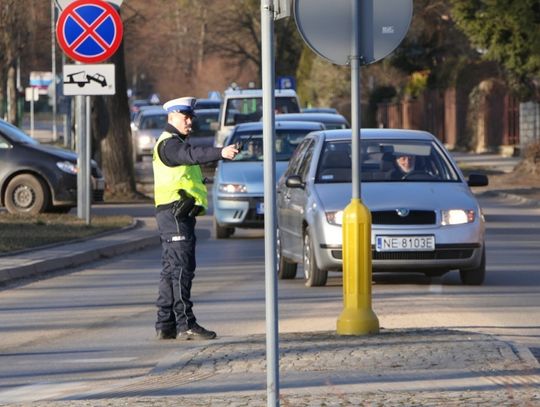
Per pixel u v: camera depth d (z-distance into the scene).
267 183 16.70
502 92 140.88
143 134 137.38
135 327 32.25
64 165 67.31
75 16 54.75
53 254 47.81
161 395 22.20
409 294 36.88
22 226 58.91
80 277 43.91
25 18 121.12
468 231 37.69
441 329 28.73
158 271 45.69
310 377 23.03
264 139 16.88
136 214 71.06
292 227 41.12
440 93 160.75
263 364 24.77
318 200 38.66
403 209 37.59
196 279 42.62
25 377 25.75
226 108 90.50
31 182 67.12
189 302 29.91
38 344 29.89
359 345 26.19
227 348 26.95
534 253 49.59
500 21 91.12
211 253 52.00
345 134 42.06
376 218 37.56
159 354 28.14
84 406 21.31
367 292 28.19
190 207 29.61
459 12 92.94
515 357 24.42
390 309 33.56
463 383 21.95
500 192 85.88
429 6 154.62
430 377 22.58
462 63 154.62
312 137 42.97
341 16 27.20
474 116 146.88
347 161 40.53
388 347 25.81
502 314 32.59
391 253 37.41
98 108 83.44
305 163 41.97
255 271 44.91
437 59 163.75
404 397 20.72
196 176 29.73
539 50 90.69
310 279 39.03
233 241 57.69
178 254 29.73
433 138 41.72
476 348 25.45
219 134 90.19
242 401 20.83
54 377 25.69
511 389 21.28
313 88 182.88
